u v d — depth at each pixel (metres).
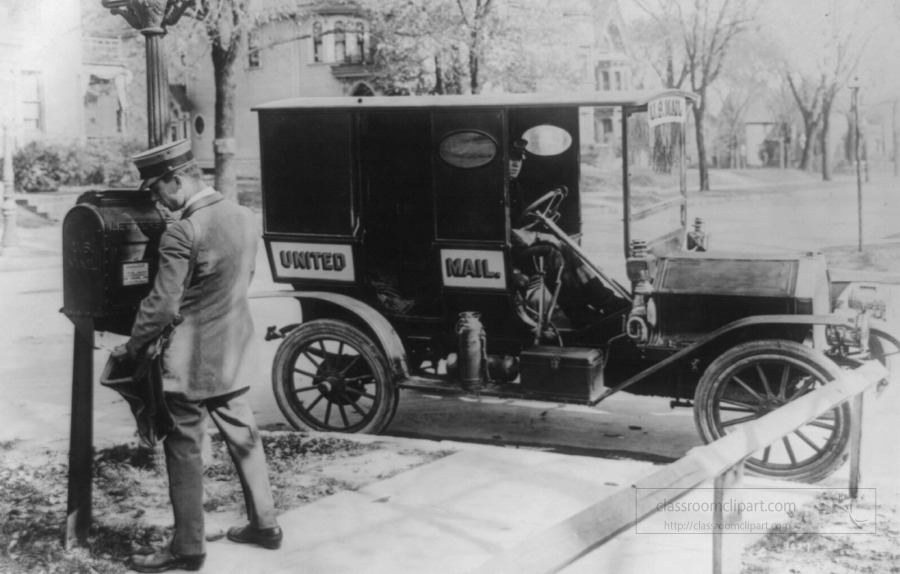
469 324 5.78
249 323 3.99
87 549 4.12
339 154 6.22
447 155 5.90
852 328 4.98
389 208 6.39
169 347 3.76
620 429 6.41
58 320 11.40
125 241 4.17
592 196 7.62
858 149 11.55
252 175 21.56
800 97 12.59
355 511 4.51
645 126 5.81
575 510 4.50
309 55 19.75
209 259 3.77
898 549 3.98
